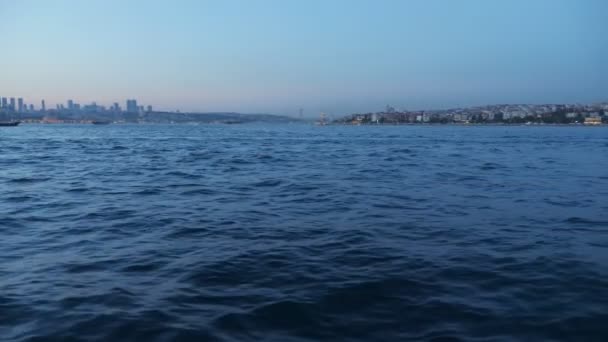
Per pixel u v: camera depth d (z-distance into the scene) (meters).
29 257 8.25
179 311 5.84
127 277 7.13
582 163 29.06
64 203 13.98
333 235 9.89
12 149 40.78
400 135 82.44
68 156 33.50
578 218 11.84
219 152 38.81
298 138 69.06
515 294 6.43
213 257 8.16
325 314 5.79
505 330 5.36
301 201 14.43
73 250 8.72
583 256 8.30
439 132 101.81
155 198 15.02
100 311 5.84
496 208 13.26
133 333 5.27
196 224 10.96
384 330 5.38
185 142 56.16
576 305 6.05
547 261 7.97
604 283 6.85
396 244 9.15
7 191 16.47
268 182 19.20
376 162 29.34
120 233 10.06
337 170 24.19
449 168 25.41
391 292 6.50
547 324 5.51
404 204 13.90
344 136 77.81
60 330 5.34
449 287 6.70
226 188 17.41
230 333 5.28
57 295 6.38
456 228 10.61
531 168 25.64
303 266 7.67
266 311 5.86
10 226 10.77
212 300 6.21
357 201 14.44
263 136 77.00
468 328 5.42
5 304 6.06
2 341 5.08
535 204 13.97
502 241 9.40
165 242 9.27
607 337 5.21
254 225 10.88
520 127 156.25
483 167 26.06
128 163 28.12
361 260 8.03
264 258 8.11
